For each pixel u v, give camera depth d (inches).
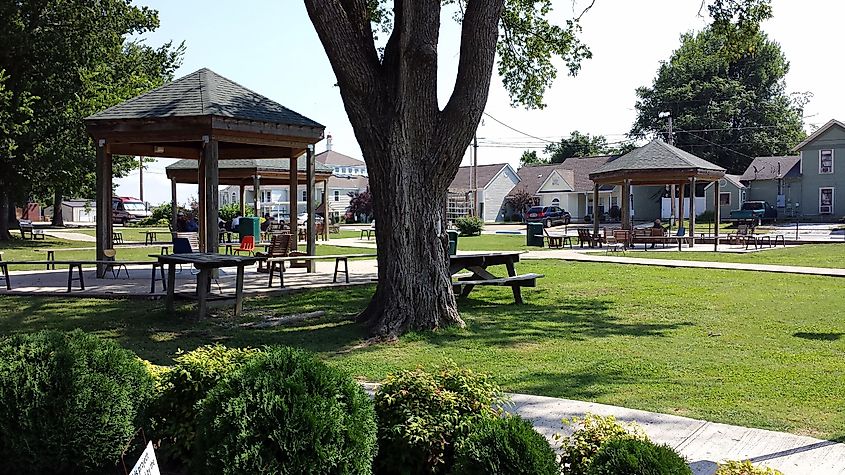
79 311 419.2
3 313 412.2
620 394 236.8
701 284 567.8
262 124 581.6
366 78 350.3
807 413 213.6
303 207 2386.8
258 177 1071.6
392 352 308.7
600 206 2273.6
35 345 158.2
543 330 362.9
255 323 378.9
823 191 1851.6
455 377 164.7
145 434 164.6
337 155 2886.3
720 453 175.3
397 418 151.9
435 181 361.1
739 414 212.7
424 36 346.6
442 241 367.2
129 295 470.3
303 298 478.0
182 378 167.6
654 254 903.7
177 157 735.7
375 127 351.3
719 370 272.1
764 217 1777.8
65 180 1088.2
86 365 158.4
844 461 169.2
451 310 366.6
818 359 290.8
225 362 171.5
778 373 266.1
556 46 571.5
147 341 331.9
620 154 2453.2
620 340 336.5
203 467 133.7
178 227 1393.9
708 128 2450.8
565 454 138.9
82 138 1052.5
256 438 129.0
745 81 2573.8
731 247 1050.1
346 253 918.4
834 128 1825.8
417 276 355.9
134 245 1111.0
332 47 345.7
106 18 1102.4
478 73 353.7
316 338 338.3
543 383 252.8
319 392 136.3
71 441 153.1
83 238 1382.9
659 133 2536.9
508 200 2481.5
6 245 1107.3
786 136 2509.8
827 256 837.2
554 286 561.0
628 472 117.6
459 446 138.8
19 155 1016.2
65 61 1040.2
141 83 1124.5
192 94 594.6
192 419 164.6
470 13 351.3
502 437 129.6
